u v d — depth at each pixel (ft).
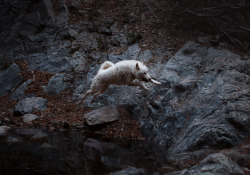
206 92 17.21
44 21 30.45
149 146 15.26
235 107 14.57
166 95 18.92
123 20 30.07
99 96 21.76
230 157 11.89
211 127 13.89
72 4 32.53
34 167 11.09
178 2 31.65
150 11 31.07
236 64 19.34
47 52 27.58
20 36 29.73
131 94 21.25
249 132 13.60
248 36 25.53
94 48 27.37
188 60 22.31
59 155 12.72
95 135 16.99
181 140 14.70
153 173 11.00
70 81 24.22
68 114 20.25
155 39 26.94
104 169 11.27
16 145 13.84
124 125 18.56
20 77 25.14
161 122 17.10
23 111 20.26
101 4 32.99
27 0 32.32
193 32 27.53
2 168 10.78
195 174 10.35
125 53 25.70
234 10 25.20
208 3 29.66
